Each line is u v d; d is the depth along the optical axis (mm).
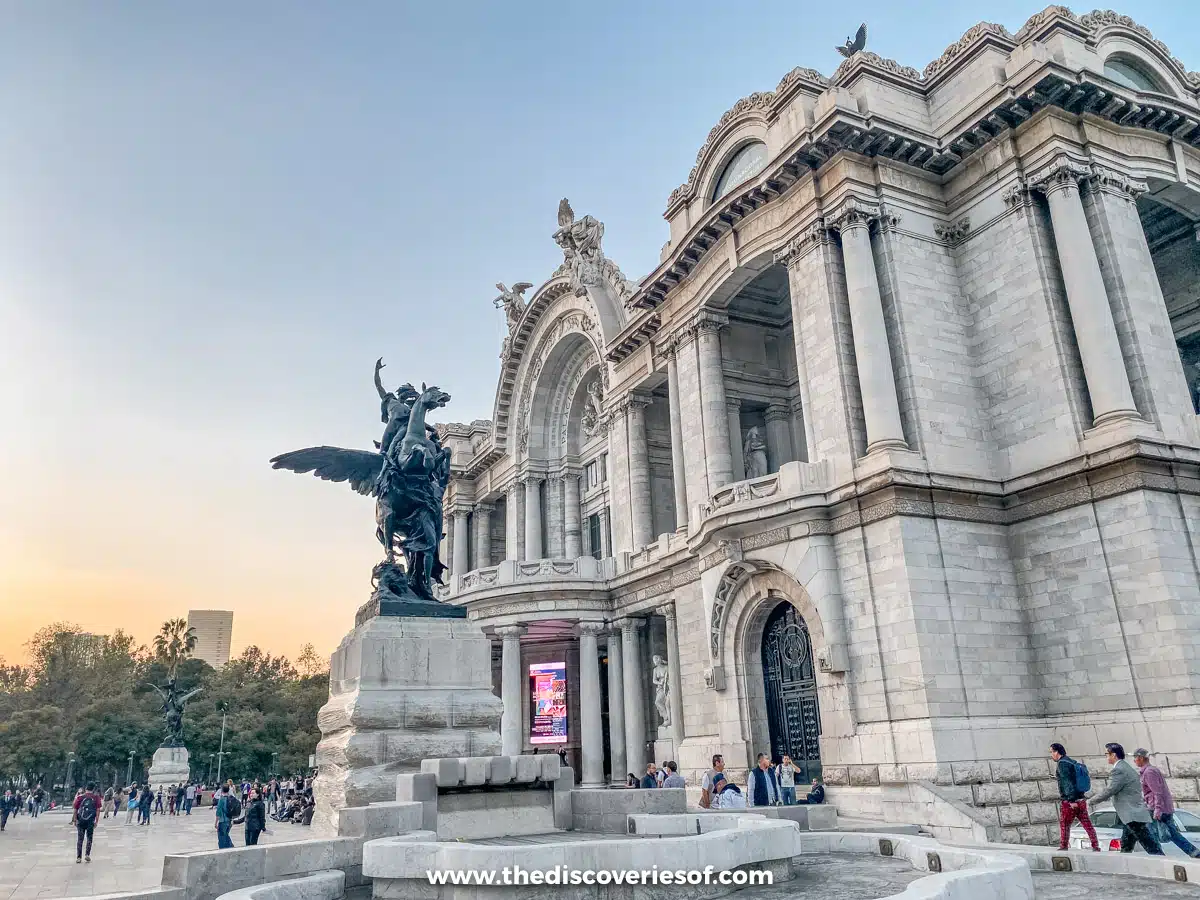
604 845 10633
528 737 47875
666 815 14773
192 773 117938
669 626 39906
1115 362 27266
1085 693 26328
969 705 26234
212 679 124875
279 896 11117
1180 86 34219
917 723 25812
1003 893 10109
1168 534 25547
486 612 44781
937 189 33000
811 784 30234
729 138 38188
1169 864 12383
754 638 33000
